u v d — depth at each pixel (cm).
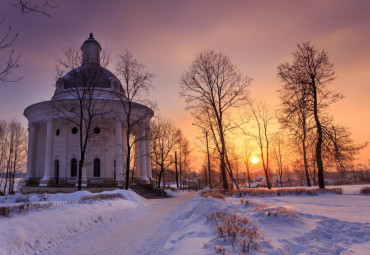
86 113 3194
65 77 3550
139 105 3488
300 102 2472
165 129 4991
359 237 621
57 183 3353
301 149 2731
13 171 4975
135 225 1173
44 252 746
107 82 3528
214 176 7131
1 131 4891
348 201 1457
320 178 2377
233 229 639
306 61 2558
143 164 3644
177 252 591
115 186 3150
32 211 974
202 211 1087
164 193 3319
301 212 921
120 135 3331
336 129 2300
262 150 3859
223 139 2792
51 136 3269
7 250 649
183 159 6378
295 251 540
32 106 3416
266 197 1931
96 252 751
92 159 3350
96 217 1188
